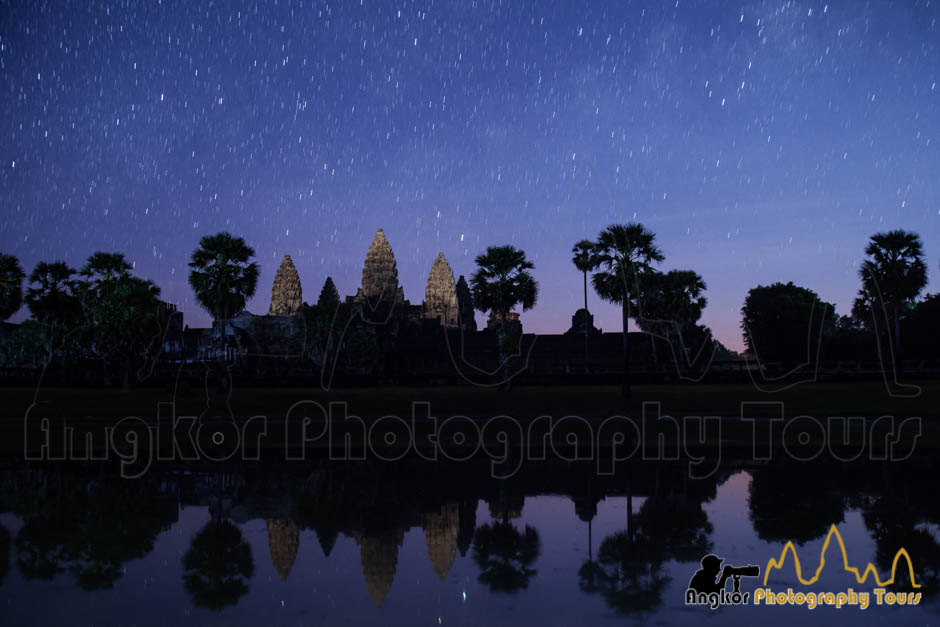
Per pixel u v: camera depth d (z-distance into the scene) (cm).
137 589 768
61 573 832
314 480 1530
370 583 788
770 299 8725
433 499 1297
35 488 1432
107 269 5928
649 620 666
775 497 1288
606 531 1033
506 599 729
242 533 1034
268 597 741
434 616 679
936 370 5244
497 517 1139
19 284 5709
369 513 1173
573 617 673
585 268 5956
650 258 4362
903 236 5225
